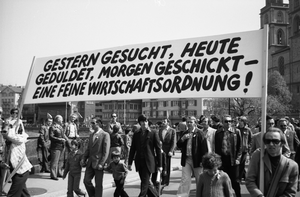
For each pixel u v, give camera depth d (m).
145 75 6.35
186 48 5.94
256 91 5.02
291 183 3.79
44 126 11.72
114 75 6.75
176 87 5.92
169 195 8.45
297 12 110.38
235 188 7.62
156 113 112.19
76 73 7.30
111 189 9.42
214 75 5.51
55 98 7.48
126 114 116.44
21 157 6.48
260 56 5.08
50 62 7.71
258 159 4.11
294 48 109.00
